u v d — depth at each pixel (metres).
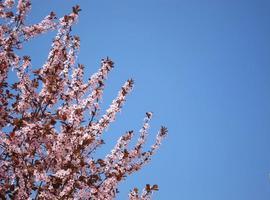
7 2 10.79
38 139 9.17
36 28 10.85
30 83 9.90
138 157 10.94
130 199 10.36
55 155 9.23
